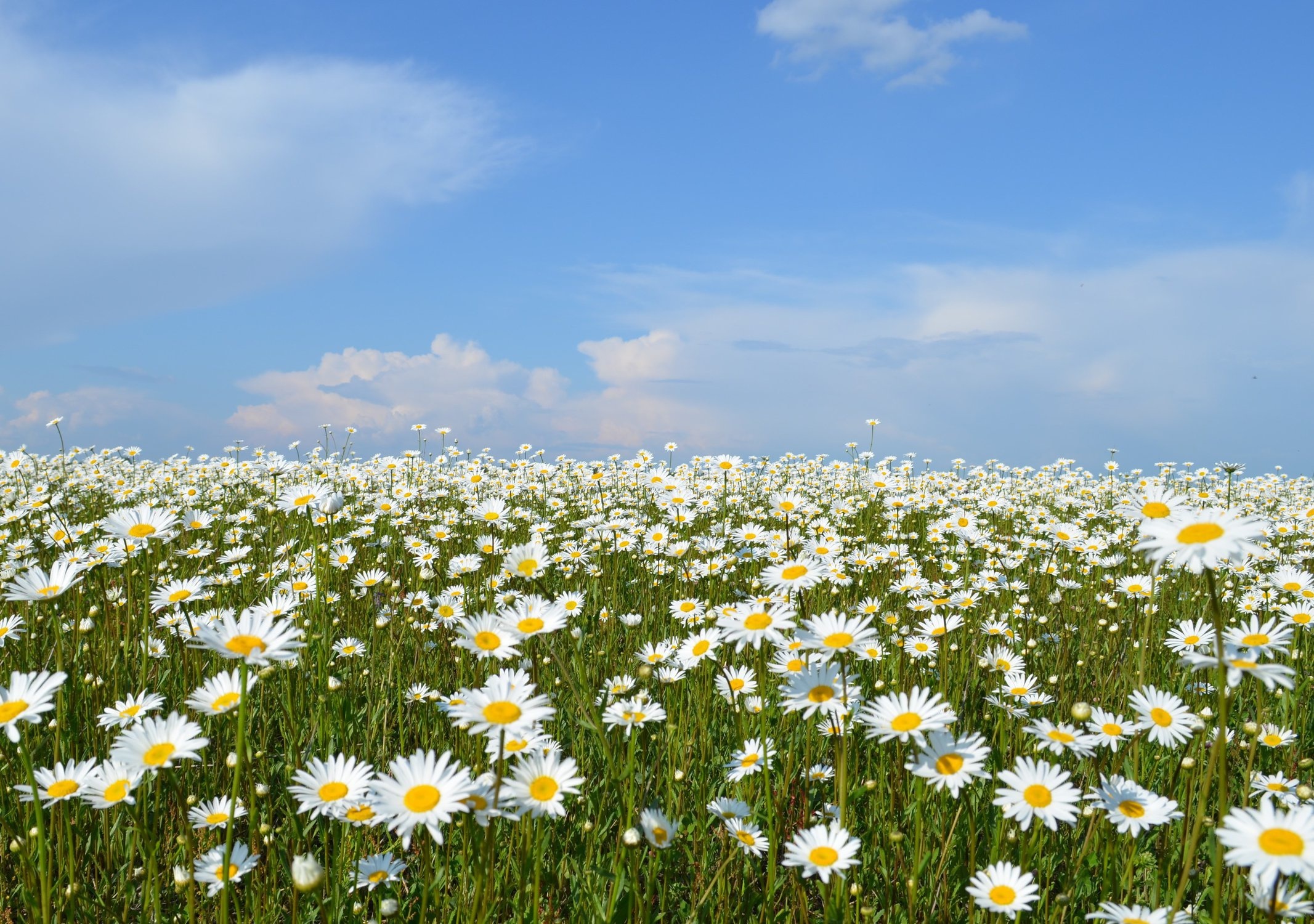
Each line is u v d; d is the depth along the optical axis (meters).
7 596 0.58
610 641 0.94
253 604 1.05
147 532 0.74
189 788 0.63
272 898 0.53
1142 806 0.51
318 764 0.50
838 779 0.51
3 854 0.57
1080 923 0.54
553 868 0.56
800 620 0.61
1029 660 0.95
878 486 1.74
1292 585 0.85
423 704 0.79
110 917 0.53
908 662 0.85
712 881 0.53
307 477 2.15
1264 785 0.62
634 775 0.56
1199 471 2.63
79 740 0.68
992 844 0.59
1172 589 1.27
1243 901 0.52
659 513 1.78
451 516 1.68
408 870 0.58
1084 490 2.54
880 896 0.57
